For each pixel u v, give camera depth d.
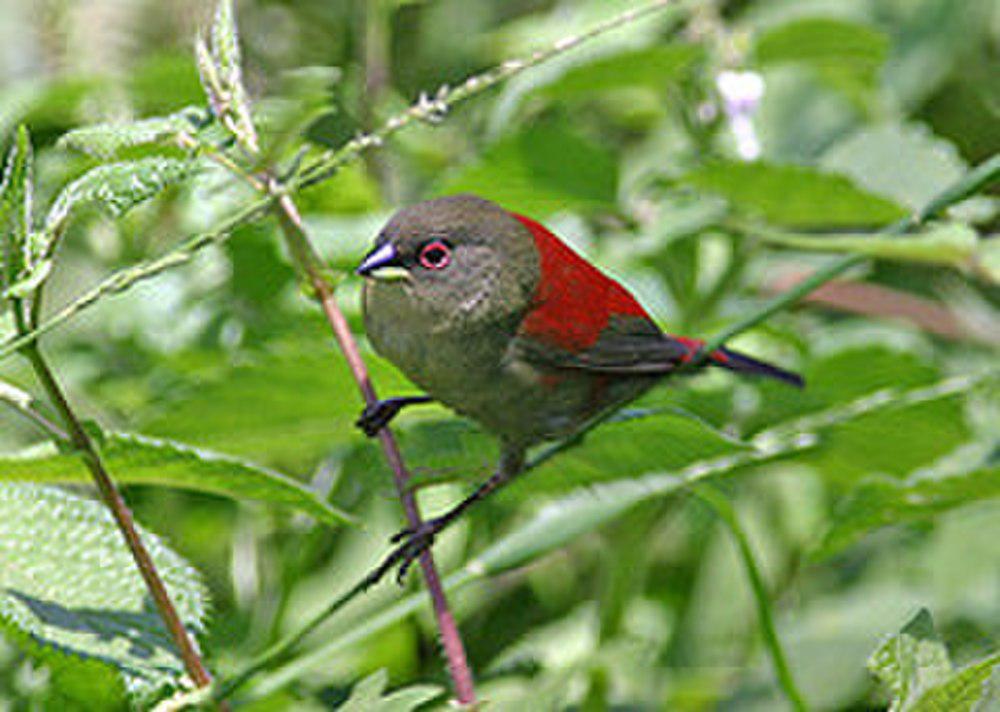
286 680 5.25
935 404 7.00
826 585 10.01
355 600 9.16
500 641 9.52
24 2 7.89
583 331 7.37
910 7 12.44
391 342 6.95
